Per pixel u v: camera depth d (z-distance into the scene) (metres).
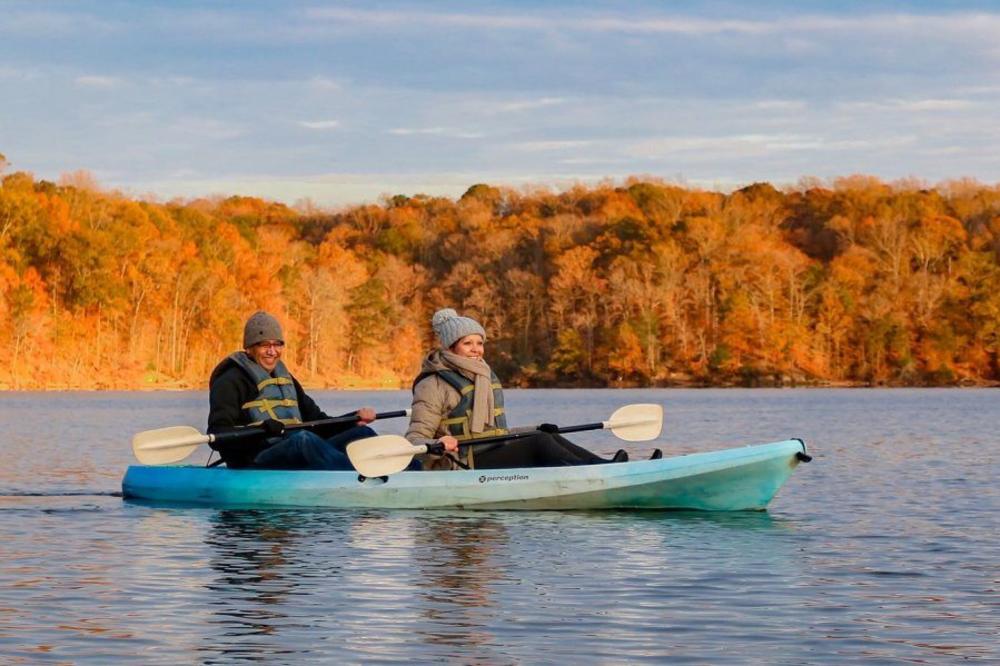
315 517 11.12
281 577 8.12
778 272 126.50
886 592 7.58
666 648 6.12
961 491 13.98
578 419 43.03
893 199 149.00
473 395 11.48
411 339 131.00
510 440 11.62
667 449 22.53
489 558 8.87
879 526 10.70
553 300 131.00
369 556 8.97
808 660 5.89
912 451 21.86
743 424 35.38
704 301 125.75
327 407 64.06
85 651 6.08
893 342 119.38
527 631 6.50
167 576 8.17
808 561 8.75
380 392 112.69
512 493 11.43
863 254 134.00
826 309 121.88
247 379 12.06
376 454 10.96
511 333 133.50
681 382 119.75
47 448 23.44
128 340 116.50
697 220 134.38
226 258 129.12
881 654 6.00
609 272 129.75
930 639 6.31
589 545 9.46
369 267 144.12
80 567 8.52
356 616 6.88
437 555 8.99
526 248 143.38
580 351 122.81
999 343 119.00
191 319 120.00
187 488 12.28
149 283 117.69
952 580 8.00
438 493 11.55
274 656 5.99
